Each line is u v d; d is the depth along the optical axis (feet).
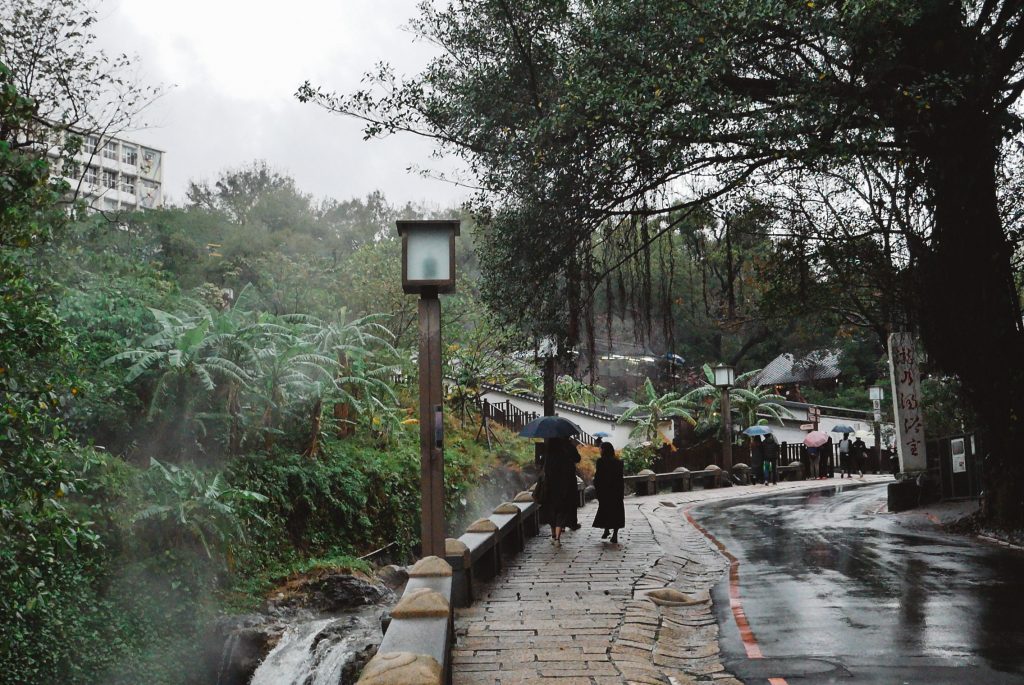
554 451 49.08
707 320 137.49
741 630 27.35
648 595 32.78
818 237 63.82
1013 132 42.19
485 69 44.86
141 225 96.37
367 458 60.90
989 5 42.45
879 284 66.23
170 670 34.94
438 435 26.27
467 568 30.91
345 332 64.49
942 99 40.19
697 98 37.01
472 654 24.07
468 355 84.33
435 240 26.30
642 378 127.44
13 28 45.78
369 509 57.57
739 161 42.78
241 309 58.29
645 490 95.45
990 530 48.98
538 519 56.54
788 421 146.51
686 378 152.76
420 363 26.32
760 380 178.91
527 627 27.32
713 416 131.13
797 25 37.60
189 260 97.66
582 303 48.49
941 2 39.06
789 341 131.03
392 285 85.05
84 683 31.65
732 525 62.59
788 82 39.91
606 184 42.16
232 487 46.88
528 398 110.22
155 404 44.91
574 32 41.55
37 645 30.73
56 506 26.50
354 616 42.98
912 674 21.07
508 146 42.93
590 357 48.39
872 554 43.80
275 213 186.80
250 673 36.19
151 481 41.19
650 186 43.01
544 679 21.54
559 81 42.63
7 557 26.58
